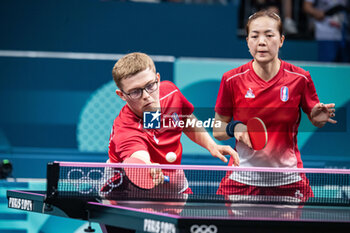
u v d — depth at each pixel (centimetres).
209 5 1359
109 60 1196
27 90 1191
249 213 527
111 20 1329
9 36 1305
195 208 550
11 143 1187
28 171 1141
